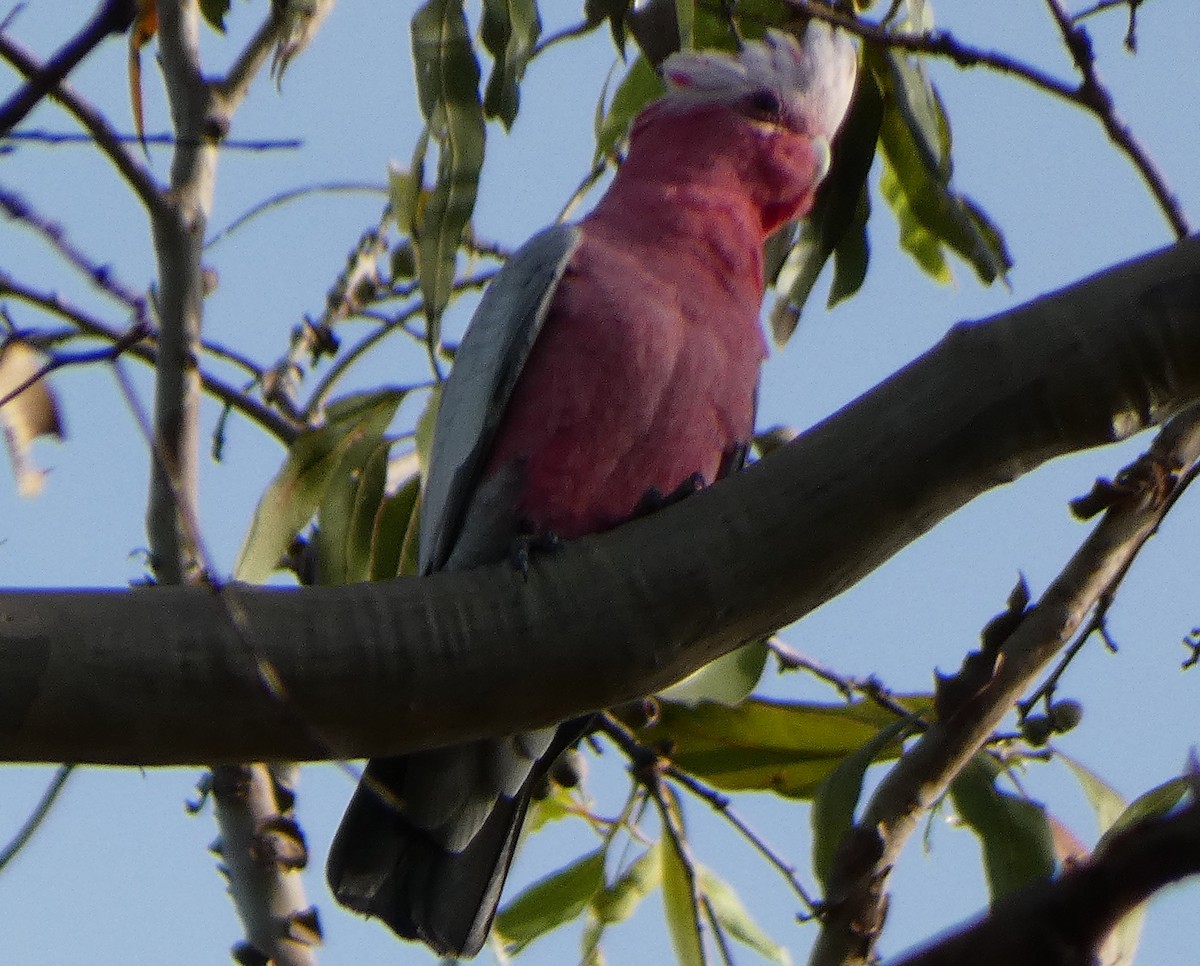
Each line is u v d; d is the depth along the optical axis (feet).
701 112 26.27
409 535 26.96
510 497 23.50
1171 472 21.29
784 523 17.52
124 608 16.14
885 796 22.09
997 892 21.93
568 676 17.35
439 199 22.58
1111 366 16.92
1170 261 17.12
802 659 27.71
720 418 24.31
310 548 29.01
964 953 8.11
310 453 25.71
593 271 24.11
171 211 24.02
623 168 26.78
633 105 28.60
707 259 24.93
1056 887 8.16
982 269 23.79
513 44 23.32
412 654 16.80
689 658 17.85
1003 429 17.22
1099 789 24.03
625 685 17.66
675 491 23.81
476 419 23.57
